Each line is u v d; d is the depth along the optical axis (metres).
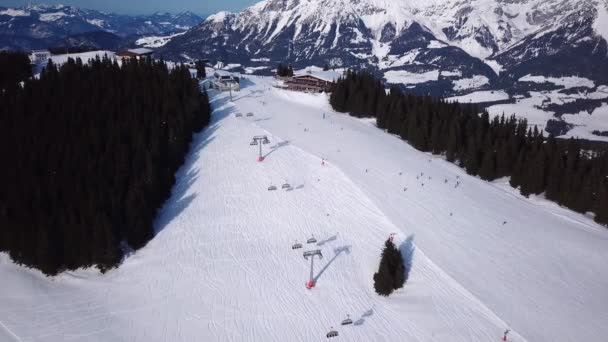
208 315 47.47
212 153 82.56
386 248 51.00
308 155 81.38
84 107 82.88
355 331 45.16
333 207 66.25
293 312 47.62
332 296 49.91
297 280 52.38
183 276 53.72
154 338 44.59
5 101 83.88
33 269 55.91
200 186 72.56
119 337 44.84
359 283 51.97
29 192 60.53
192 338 44.47
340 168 76.25
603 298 51.56
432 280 51.41
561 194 77.69
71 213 57.09
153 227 63.12
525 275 54.00
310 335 44.66
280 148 84.31
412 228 61.00
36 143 70.06
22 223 56.50
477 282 51.38
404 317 46.69
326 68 173.00
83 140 72.50
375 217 63.34
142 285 52.75
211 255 57.22
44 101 84.94
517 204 75.00
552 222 69.50
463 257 55.91
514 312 47.16
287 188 71.00
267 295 50.16
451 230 61.78
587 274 55.88
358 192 69.06
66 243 56.19
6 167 64.56
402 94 116.06
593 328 46.41
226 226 62.94
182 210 66.88
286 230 61.66
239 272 53.91
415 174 79.00
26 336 45.00
